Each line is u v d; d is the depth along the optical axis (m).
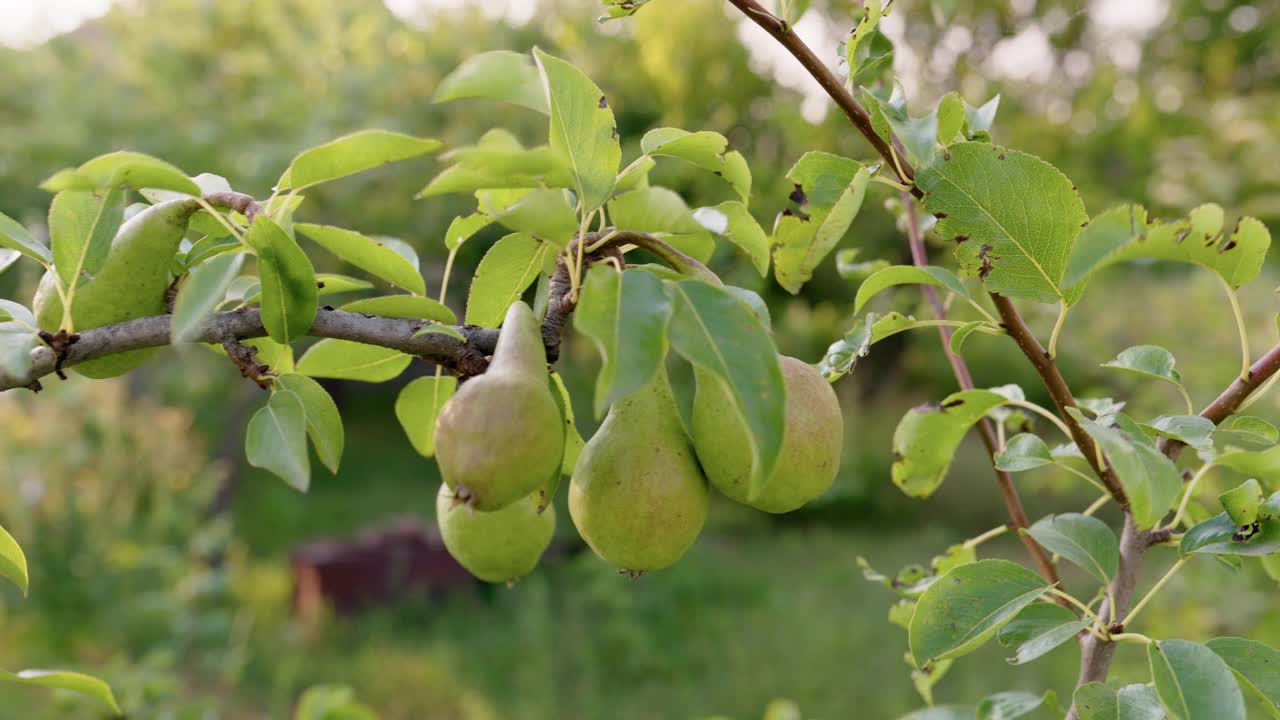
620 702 7.11
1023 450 1.63
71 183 1.21
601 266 1.12
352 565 8.63
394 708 7.03
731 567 10.12
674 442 1.32
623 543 1.29
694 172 7.07
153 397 10.75
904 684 7.19
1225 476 3.41
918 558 10.52
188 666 7.34
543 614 8.25
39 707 6.05
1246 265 1.27
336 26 10.77
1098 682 1.51
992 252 1.47
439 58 9.97
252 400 10.51
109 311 1.42
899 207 2.54
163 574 7.90
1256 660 1.35
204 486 9.03
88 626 7.36
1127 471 1.17
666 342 1.06
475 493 1.13
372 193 9.20
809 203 1.60
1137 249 1.23
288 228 1.41
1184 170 7.21
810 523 12.03
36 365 1.29
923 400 13.05
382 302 1.37
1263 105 7.40
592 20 9.55
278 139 9.74
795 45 1.47
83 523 7.85
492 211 1.20
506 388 1.15
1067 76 7.41
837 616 8.69
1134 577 1.58
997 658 7.32
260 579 9.07
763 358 1.06
